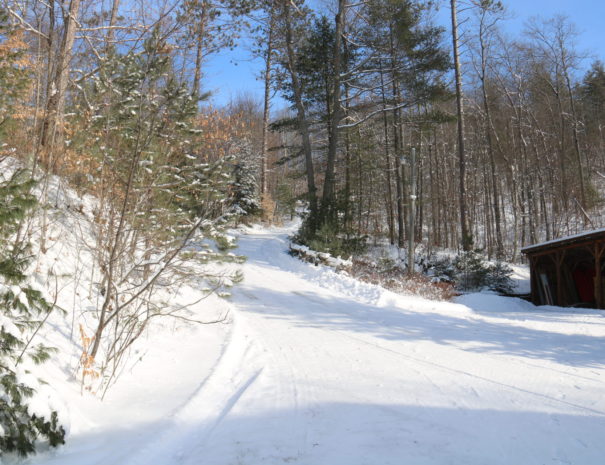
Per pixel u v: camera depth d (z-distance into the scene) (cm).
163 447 338
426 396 464
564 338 828
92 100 580
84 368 417
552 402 445
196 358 602
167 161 638
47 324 509
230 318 862
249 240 2698
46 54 607
